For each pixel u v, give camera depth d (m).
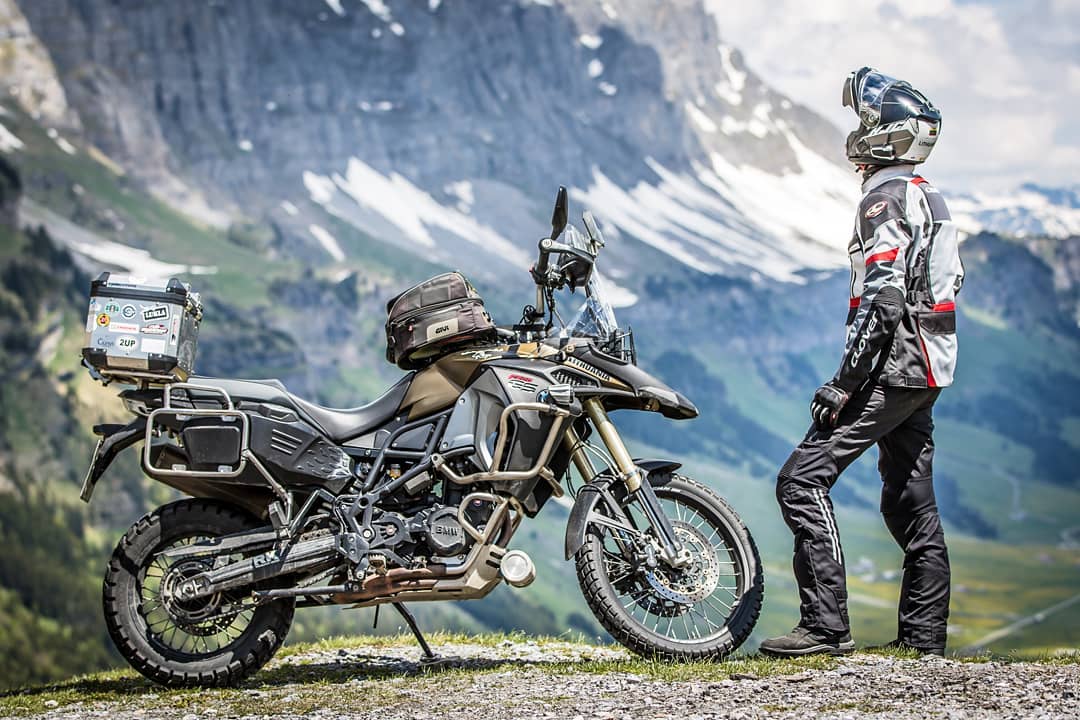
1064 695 7.60
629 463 9.36
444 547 8.97
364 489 9.12
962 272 9.45
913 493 9.62
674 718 7.33
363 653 10.94
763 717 7.28
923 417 9.60
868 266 9.17
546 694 8.19
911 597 9.61
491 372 9.31
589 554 9.23
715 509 9.48
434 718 7.65
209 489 9.20
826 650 9.18
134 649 8.96
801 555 9.30
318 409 9.30
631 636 9.18
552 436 9.20
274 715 7.98
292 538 9.02
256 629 9.05
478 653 10.92
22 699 8.91
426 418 9.32
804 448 9.40
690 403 9.40
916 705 7.50
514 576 8.95
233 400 9.17
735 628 9.25
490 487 9.22
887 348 9.21
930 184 9.45
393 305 9.45
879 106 9.41
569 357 9.41
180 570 9.00
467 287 9.45
